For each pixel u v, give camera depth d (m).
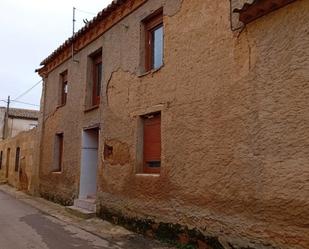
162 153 7.33
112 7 9.55
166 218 7.08
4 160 25.11
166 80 7.48
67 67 13.18
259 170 5.25
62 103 13.86
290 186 4.79
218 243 5.85
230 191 5.71
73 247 6.80
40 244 7.01
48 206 12.32
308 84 4.71
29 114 37.12
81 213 9.95
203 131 6.38
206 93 6.39
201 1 6.74
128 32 9.14
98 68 11.42
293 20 4.98
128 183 8.45
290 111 4.90
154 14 8.27
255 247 5.21
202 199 6.24
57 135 13.91
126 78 9.00
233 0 6.03
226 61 6.05
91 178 11.41
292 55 4.95
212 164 6.11
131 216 8.21
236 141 5.69
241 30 5.82
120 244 7.03
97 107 10.50
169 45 7.49
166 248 6.67
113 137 9.36
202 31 6.65
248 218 5.36
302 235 4.59
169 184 7.07
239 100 5.71
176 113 7.09
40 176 15.09
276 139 5.04
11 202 13.56
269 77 5.24
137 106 8.41
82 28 11.27
